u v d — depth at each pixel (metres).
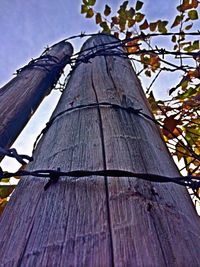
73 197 0.86
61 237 0.74
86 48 2.55
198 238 0.82
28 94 1.95
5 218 0.92
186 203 0.96
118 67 2.01
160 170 1.03
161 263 0.67
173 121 2.79
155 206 0.82
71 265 0.67
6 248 0.78
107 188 0.86
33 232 0.79
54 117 1.40
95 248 0.70
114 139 1.09
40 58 2.45
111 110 1.31
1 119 1.60
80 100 1.46
